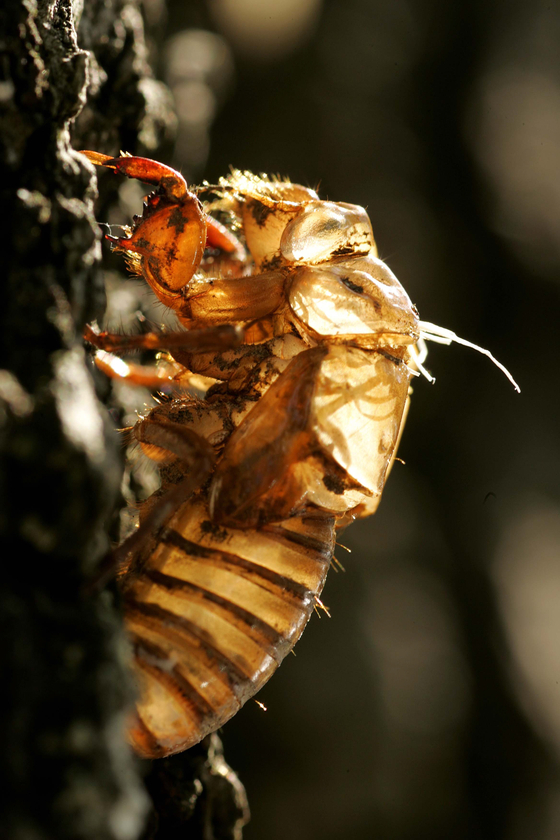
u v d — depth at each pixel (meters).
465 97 0.53
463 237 0.50
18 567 0.16
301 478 0.17
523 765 0.37
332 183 0.46
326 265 0.18
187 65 0.35
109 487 0.16
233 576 0.17
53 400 0.16
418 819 0.31
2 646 0.16
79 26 0.18
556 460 0.47
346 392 0.17
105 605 0.16
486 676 0.39
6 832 0.16
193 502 0.17
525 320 0.50
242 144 0.44
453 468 0.45
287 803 0.29
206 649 0.17
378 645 0.33
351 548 0.36
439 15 0.53
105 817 0.16
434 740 0.33
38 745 0.16
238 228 0.19
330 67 0.48
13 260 0.16
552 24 0.57
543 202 0.52
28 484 0.16
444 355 0.48
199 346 0.17
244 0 0.45
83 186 0.17
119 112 0.19
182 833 0.19
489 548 0.43
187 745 0.17
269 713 0.30
